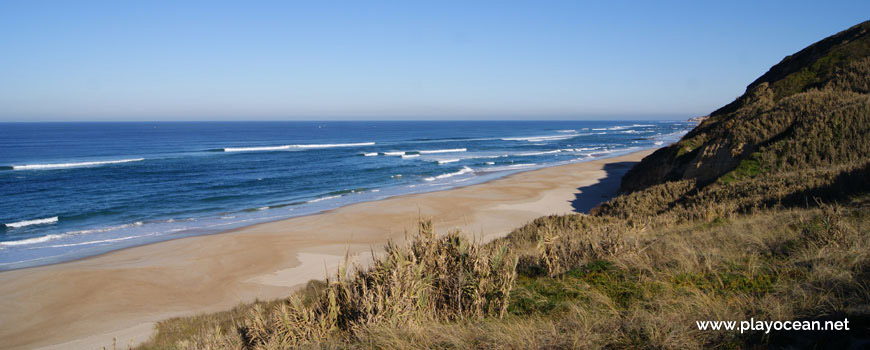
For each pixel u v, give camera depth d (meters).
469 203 29.64
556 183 38.12
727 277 4.61
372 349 3.65
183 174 48.59
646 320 3.56
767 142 18.45
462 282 4.53
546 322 3.91
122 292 15.24
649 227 9.94
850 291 3.68
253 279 16.50
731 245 6.01
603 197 31.30
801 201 9.71
